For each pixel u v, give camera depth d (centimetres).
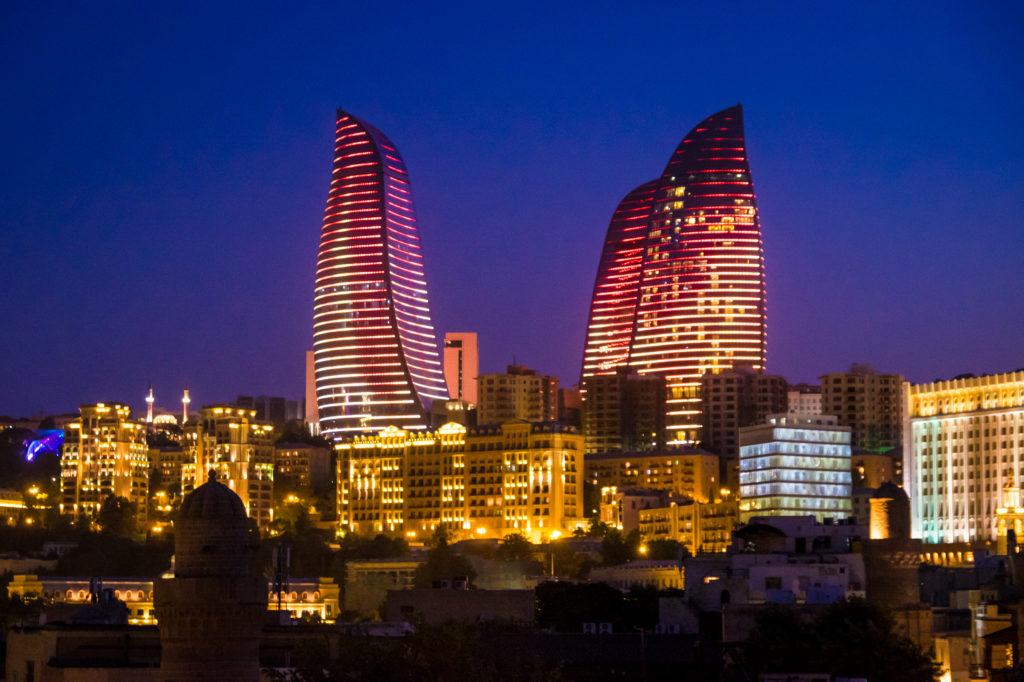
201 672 15638
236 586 15688
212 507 15725
